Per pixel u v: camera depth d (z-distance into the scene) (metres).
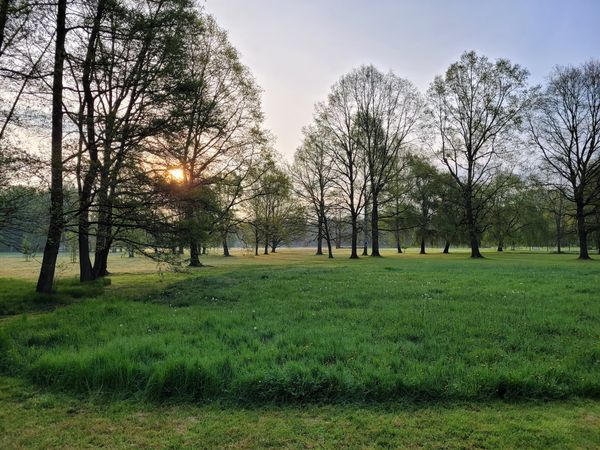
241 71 31.89
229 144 31.39
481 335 7.73
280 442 4.21
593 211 43.06
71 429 4.59
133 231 18.48
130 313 10.48
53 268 15.70
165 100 15.49
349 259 49.59
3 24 13.23
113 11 14.77
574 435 4.28
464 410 4.94
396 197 53.22
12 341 7.68
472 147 47.41
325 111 50.91
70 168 14.48
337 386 5.32
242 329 8.35
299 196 57.44
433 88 47.59
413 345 7.02
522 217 61.16
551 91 44.34
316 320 9.20
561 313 9.63
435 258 47.12
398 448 4.07
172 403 5.27
